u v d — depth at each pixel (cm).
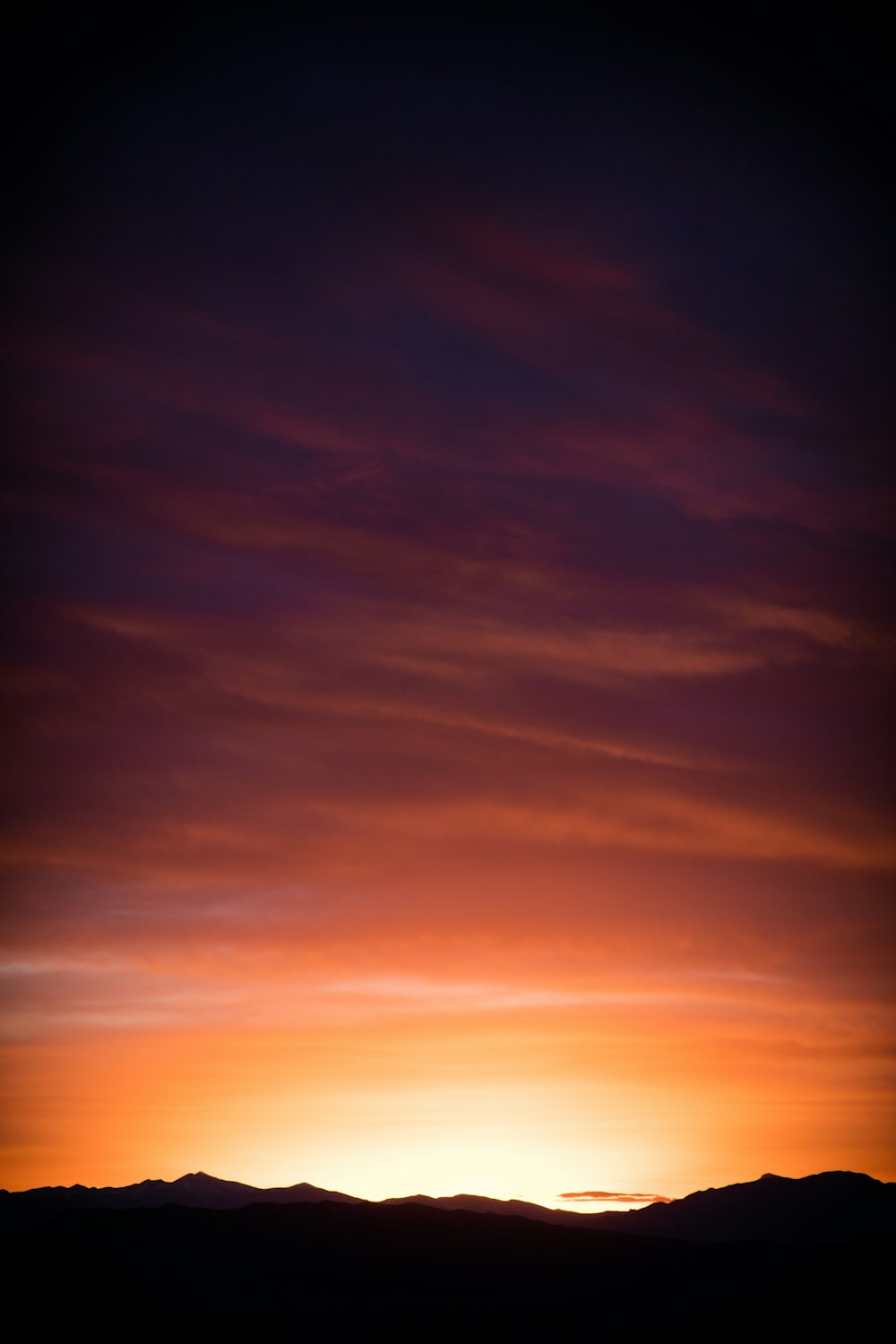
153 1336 9494
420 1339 9606
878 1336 9694
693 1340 9656
